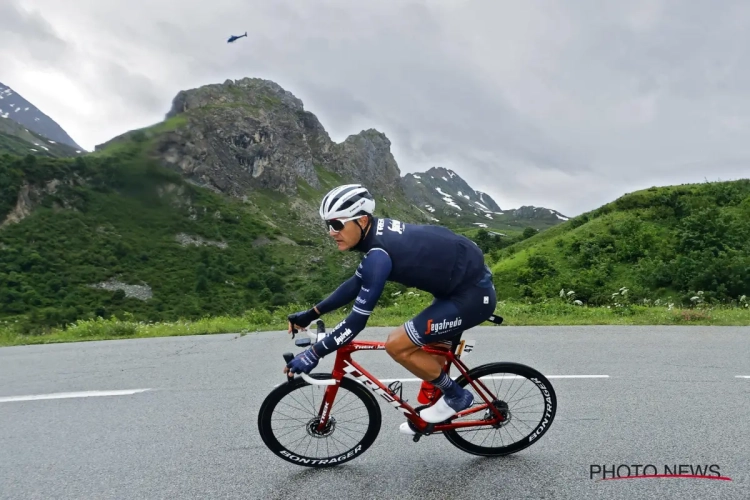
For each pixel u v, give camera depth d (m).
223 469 3.36
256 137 192.12
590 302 27.50
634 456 3.43
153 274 93.44
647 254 36.09
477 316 3.10
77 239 94.44
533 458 3.43
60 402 4.93
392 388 3.26
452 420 3.36
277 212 177.62
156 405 4.75
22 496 3.06
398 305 12.36
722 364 5.93
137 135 125.62
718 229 35.62
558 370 5.70
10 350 8.16
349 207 2.84
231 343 7.91
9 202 93.00
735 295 28.97
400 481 3.14
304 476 3.23
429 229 3.06
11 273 76.56
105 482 3.21
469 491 2.99
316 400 3.32
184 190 128.62
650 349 6.78
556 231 53.25
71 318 66.75
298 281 109.56
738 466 3.26
